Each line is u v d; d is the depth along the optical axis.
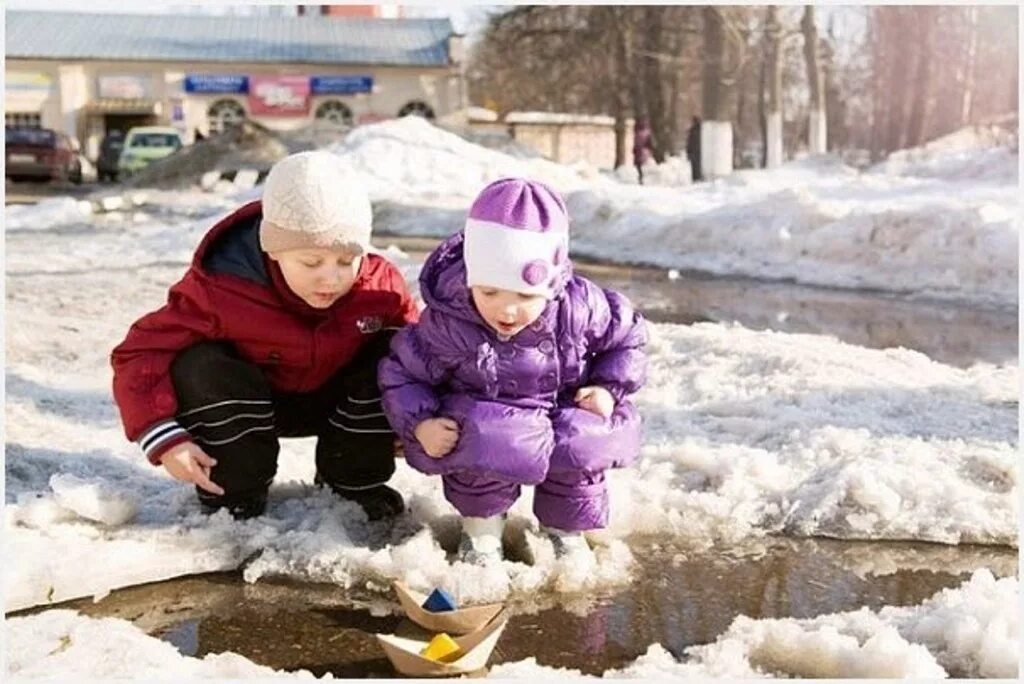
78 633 2.85
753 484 3.91
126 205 20.11
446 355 3.27
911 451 4.16
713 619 3.07
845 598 3.22
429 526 3.59
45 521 3.50
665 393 5.13
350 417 3.69
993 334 7.69
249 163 26.14
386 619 3.06
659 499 3.79
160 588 3.25
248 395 3.54
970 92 36.28
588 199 15.21
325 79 44.69
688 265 11.94
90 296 8.62
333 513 3.64
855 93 42.59
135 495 3.73
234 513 3.59
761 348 5.99
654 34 34.28
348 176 3.39
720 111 30.09
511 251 3.12
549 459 3.26
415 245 13.86
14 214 17.28
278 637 2.96
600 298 3.39
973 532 3.66
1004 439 4.41
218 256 3.57
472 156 22.05
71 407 5.05
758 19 32.03
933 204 11.05
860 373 5.52
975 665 2.72
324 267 3.39
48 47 44.25
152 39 45.47
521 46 39.06
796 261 11.37
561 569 3.27
